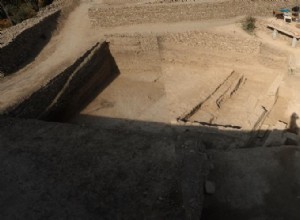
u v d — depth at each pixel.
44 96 20.47
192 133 19.53
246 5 26.31
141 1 27.52
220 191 16.19
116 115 22.17
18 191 14.39
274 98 21.94
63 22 27.06
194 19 26.64
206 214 15.27
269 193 16.09
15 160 15.76
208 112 21.77
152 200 13.68
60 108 21.45
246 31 25.12
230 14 26.56
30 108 19.59
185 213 13.15
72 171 15.10
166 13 26.33
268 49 23.77
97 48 24.66
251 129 19.72
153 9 26.14
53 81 21.09
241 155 17.91
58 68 22.14
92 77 24.12
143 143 16.33
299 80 21.84
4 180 14.85
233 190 16.22
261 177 16.80
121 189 14.20
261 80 24.39
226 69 25.12
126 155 15.69
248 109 21.72
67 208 13.64
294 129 20.41
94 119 21.97
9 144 16.62
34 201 13.97
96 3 28.77
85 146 16.30
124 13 26.19
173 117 21.08
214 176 16.88
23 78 21.42
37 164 15.51
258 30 25.67
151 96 23.50
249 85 24.50
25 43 23.70
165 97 23.14
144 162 15.28
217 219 15.07
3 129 17.55
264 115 20.94
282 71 23.55
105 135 16.91
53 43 25.05
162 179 14.49
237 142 19.00
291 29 23.84
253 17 26.03
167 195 13.84
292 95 21.98
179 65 26.14
